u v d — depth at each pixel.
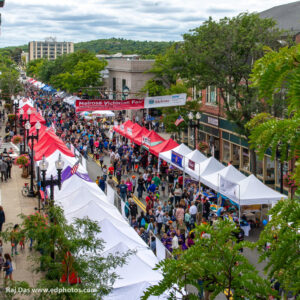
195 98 44.91
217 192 25.95
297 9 38.66
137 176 35.44
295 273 4.28
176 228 22.28
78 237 13.01
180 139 49.22
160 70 48.72
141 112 64.81
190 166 28.19
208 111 42.00
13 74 104.81
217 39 28.45
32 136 28.84
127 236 16.44
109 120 64.62
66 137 48.22
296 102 3.24
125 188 27.88
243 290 4.75
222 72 28.86
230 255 4.98
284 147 3.55
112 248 14.56
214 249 5.09
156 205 24.17
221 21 29.48
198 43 29.25
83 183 24.03
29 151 37.09
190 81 30.86
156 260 15.47
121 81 71.31
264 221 22.11
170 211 23.77
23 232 12.30
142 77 66.94
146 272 13.75
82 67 73.69
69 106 77.56
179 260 5.04
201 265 4.85
